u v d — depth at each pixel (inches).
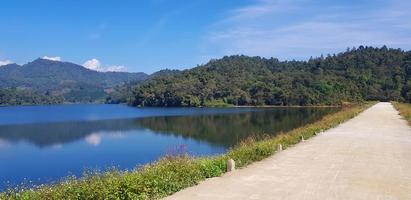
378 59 6614.2
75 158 1273.4
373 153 698.8
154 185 416.2
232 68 6761.8
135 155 1301.7
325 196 407.5
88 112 4256.9
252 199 398.0
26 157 1305.4
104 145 1553.9
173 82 5615.2
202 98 5059.1
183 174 467.5
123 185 390.3
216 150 1274.6
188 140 1608.0
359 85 5123.0
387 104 3496.6
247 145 730.2
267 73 6378.0
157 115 3307.1
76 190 372.2
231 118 2755.9
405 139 912.3
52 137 1882.4
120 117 3184.1
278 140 810.2
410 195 412.5
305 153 701.9
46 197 363.3
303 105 4527.6
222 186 452.8
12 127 2445.9
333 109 3511.3
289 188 441.7
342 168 557.6
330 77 5408.5
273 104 4776.1
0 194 374.0
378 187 445.7
